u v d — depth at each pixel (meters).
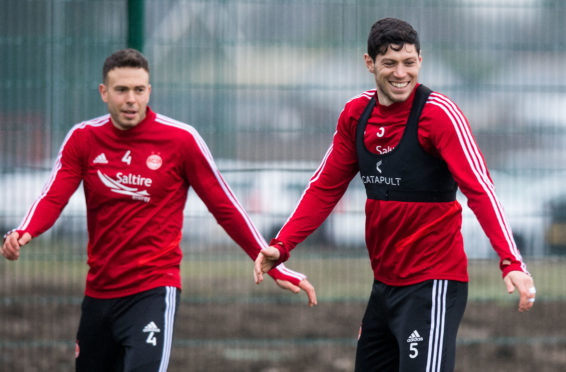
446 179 15.62
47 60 26.00
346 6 25.97
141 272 16.73
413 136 15.44
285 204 26.59
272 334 30.92
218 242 30.11
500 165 27.03
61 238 28.80
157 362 16.50
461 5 25.77
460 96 25.89
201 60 25.84
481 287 33.03
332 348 29.92
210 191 17.16
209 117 25.97
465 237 27.27
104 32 26.62
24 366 27.11
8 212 27.97
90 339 17.22
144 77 16.61
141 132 16.81
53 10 26.44
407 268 15.74
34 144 25.88
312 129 25.69
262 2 25.80
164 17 26.44
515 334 31.52
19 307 31.73
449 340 15.60
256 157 26.39
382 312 16.22
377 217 15.97
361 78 26.59
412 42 15.22
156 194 16.81
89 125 17.09
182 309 31.83
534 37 25.92
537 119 26.25
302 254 25.91
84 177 17.14
